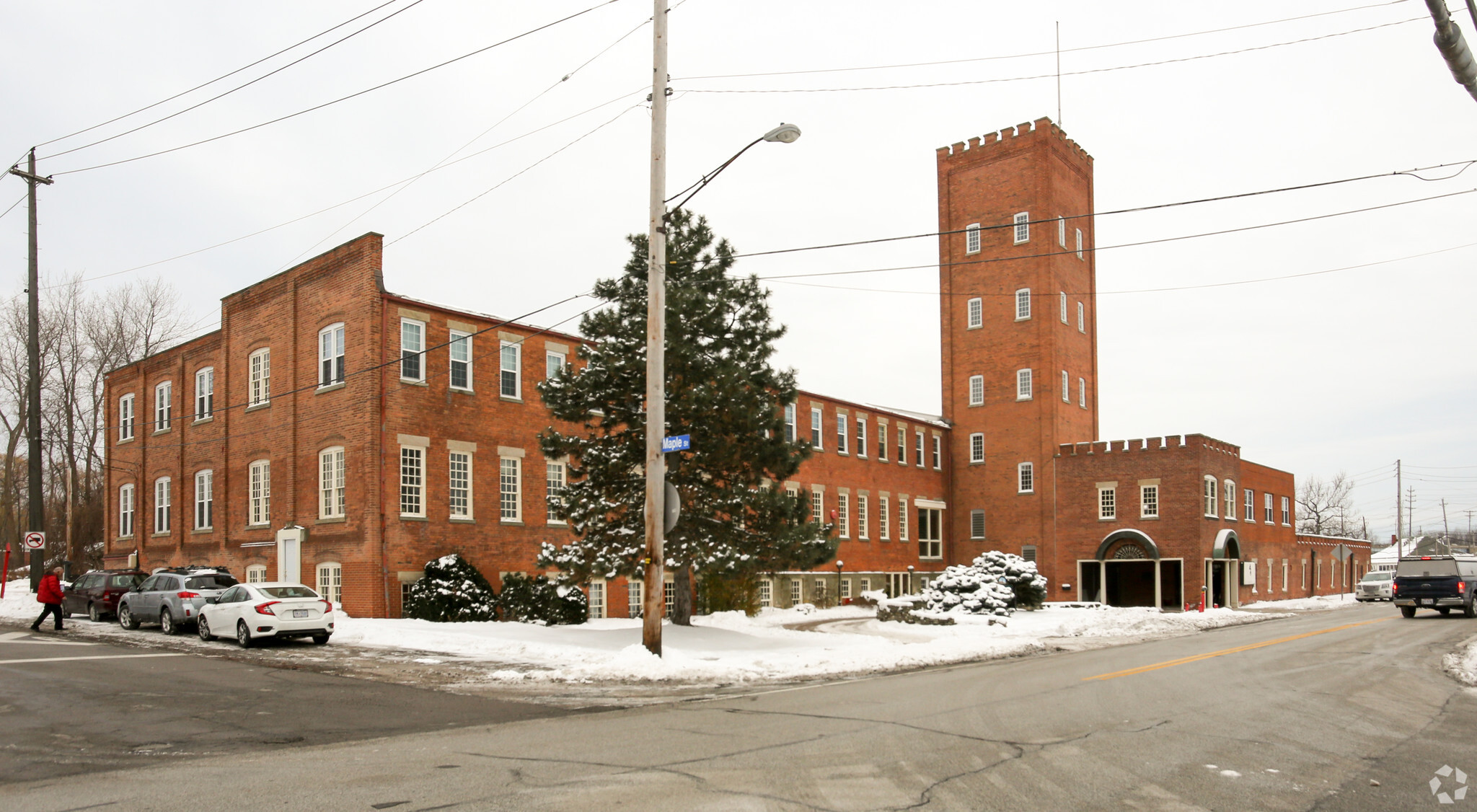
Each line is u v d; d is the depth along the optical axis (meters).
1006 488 58.66
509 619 30.28
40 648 22.45
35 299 34.34
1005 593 37.75
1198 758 10.05
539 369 36.03
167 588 27.14
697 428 23.30
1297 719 12.73
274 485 35.09
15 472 62.62
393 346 31.55
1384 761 10.07
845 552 51.62
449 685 16.41
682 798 8.12
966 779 8.95
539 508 35.34
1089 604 45.31
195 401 40.50
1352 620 37.00
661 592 19.03
